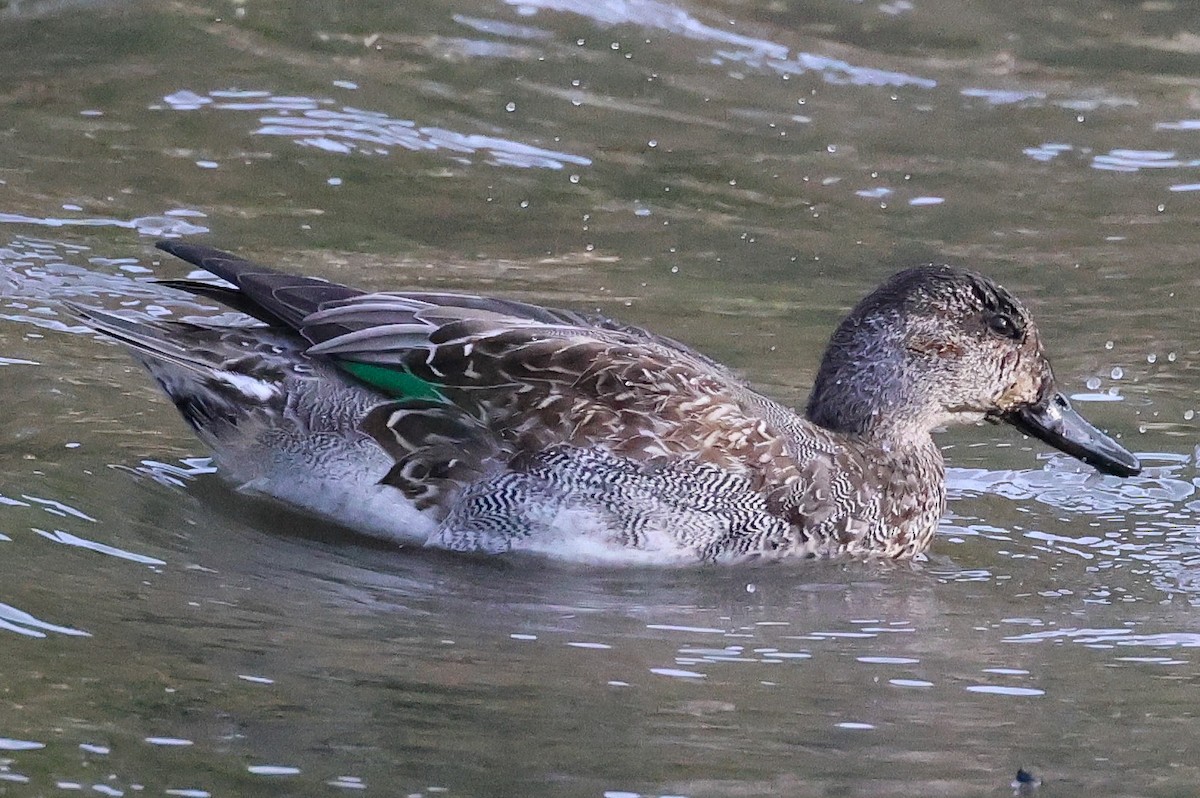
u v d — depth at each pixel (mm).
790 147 18328
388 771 8094
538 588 10836
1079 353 14797
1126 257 16625
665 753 8430
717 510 11305
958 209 17406
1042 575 11570
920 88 19734
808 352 14508
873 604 10898
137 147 17047
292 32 19453
